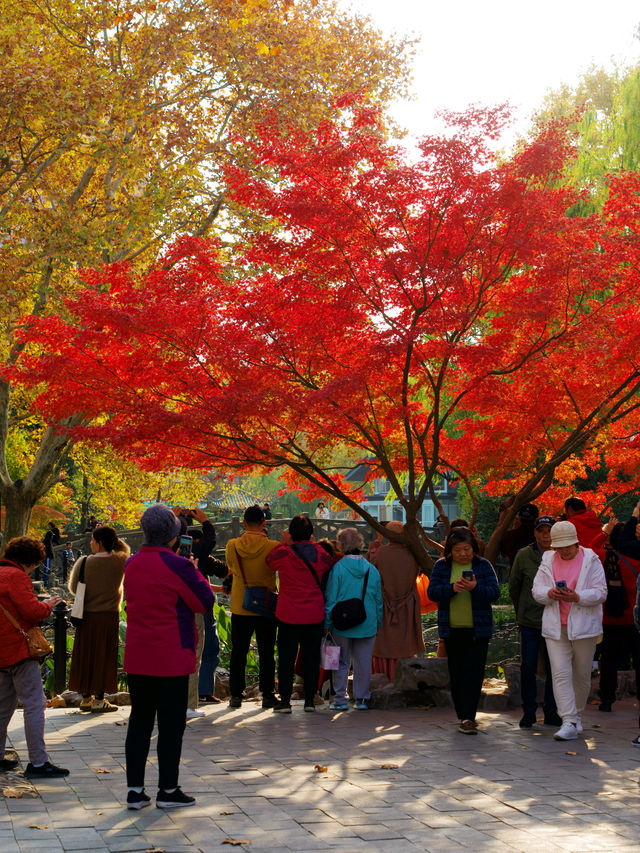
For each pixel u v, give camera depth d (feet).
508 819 16.52
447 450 37.78
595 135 81.46
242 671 30.55
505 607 79.82
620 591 28.99
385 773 20.40
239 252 51.62
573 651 25.11
